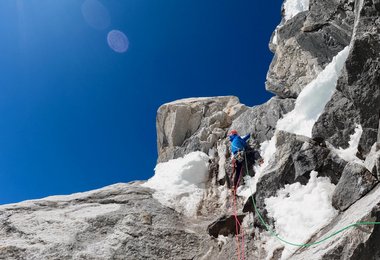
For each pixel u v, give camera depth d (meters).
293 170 8.20
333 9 11.77
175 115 14.73
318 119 8.80
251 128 11.88
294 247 6.80
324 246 5.70
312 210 7.28
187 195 10.95
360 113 7.83
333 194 6.92
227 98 15.34
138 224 9.40
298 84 11.38
